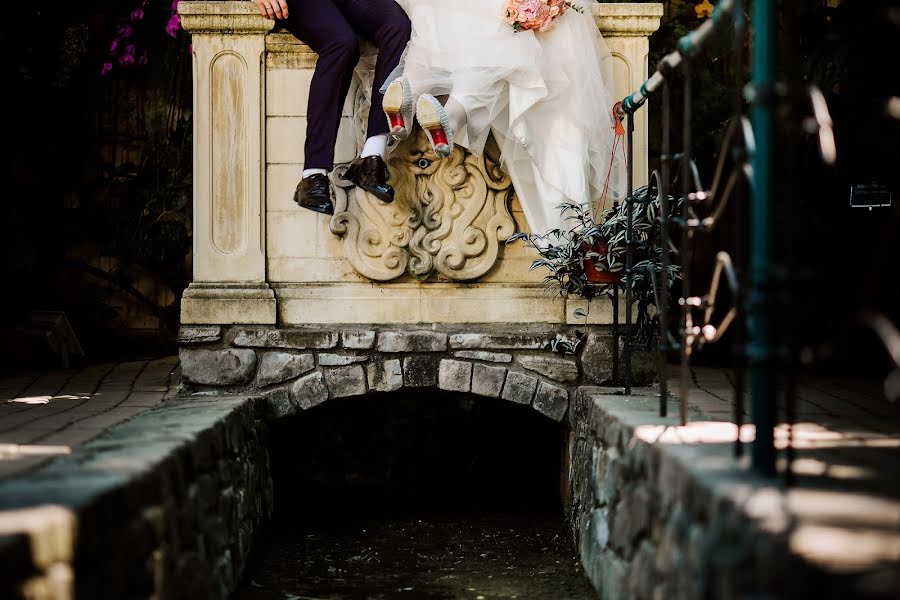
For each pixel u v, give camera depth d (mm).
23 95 7496
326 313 5340
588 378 5246
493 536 5035
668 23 7102
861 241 5914
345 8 5184
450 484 6418
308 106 5105
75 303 7617
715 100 6973
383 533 5109
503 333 5277
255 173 5340
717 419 3646
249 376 5223
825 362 5793
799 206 5969
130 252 7520
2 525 1997
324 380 5230
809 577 1651
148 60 7629
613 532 3596
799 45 5742
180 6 5273
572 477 5055
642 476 3127
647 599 2945
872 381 5398
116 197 7648
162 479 2844
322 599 3986
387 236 5320
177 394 5188
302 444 6414
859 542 1749
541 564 4496
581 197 5039
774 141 2514
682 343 3410
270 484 5223
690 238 3439
